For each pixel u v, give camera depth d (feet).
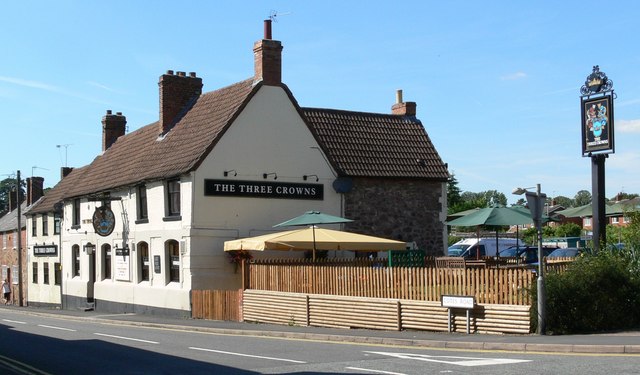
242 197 86.69
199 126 93.81
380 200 94.99
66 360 47.85
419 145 101.35
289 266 71.10
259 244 73.61
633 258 58.03
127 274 101.81
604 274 53.47
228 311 78.13
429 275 57.77
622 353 41.78
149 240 95.25
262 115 88.63
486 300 53.88
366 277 62.85
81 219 122.31
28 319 98.63
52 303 142.41
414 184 97.50
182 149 91.86
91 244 116.88
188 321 79.05
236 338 60.54
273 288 73.20
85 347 55.57
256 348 51.49
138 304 98.07
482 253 122.42
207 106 97.60
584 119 64.13
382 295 61.41
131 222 100.99
